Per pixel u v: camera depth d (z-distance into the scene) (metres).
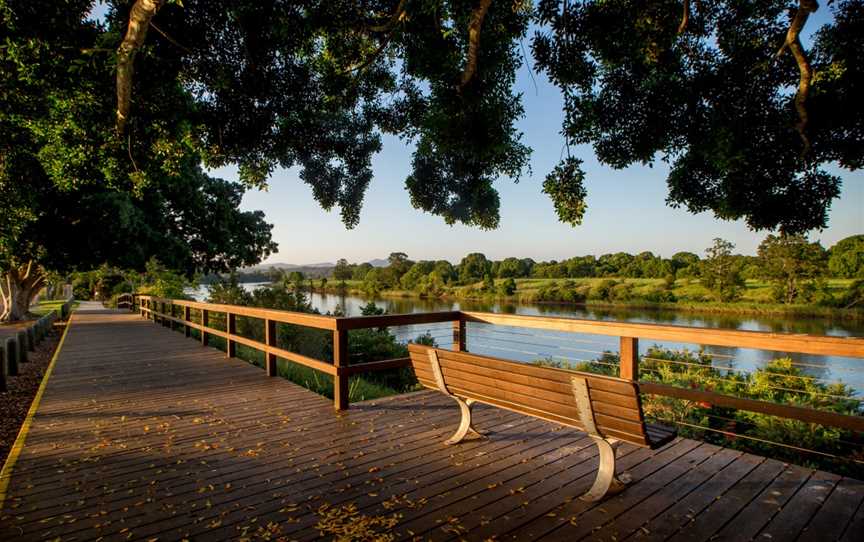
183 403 4.97
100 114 5.25
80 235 15.51
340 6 5.16
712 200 5.71
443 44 5.24
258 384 5.93
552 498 2.67
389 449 3.50
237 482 2.94
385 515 2.50
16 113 6.04
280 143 6.36
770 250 29.84
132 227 15.68
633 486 2.79
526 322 4.46
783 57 4.99
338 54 6.20
